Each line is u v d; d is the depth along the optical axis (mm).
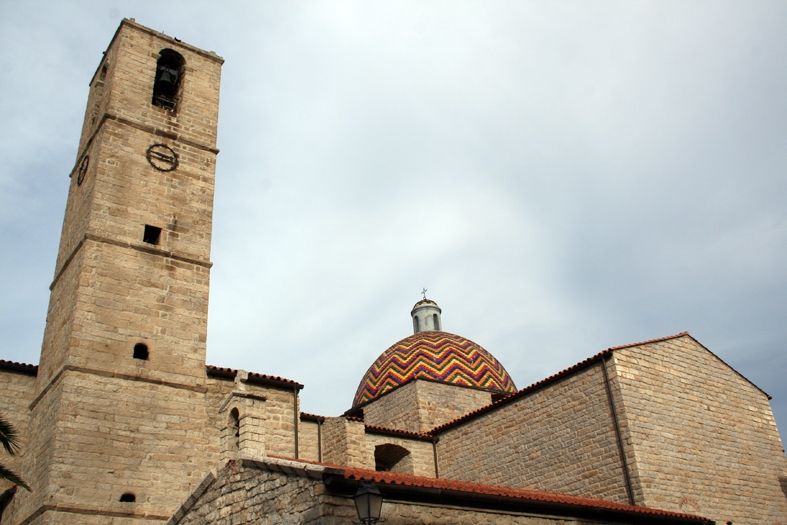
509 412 32938
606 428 28203
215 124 35375
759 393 33812
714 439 30188
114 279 28344
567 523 19734
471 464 34031
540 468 30453
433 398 43344
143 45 34844
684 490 27641
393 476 17062
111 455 25250
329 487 15477
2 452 27297
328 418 32969
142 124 32531
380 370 47438
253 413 19391
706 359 32438
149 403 26938
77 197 31953
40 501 23766
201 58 36812
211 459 27484
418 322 54469
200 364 29016
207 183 33375
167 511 25484
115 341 27250
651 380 29391
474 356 47219
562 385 30641
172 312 29281
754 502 30031
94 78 36625
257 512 17203
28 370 29156
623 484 26969
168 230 30906
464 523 17328
